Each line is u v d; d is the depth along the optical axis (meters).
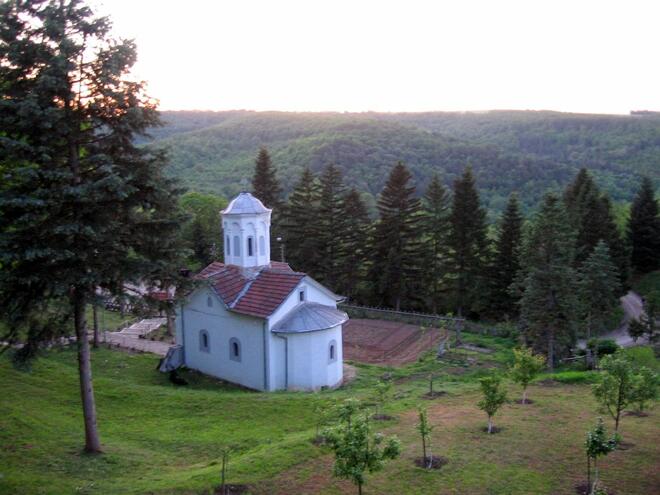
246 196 34.50
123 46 16.95
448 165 120.56
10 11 16.08
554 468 16.78
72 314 18.69
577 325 36.59
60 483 16.38
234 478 16.20
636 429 19.72
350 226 58.78
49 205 16.11
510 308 54.19
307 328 31.08
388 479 16.20
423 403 23.92
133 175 17.45
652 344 45.38
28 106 15.35
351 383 32.59
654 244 69.12
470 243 55.44
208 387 32.22
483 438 19.14
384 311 51.66
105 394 25.80
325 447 18.25
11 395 23.91
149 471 17.88
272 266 38.28
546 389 25.31
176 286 19.95
